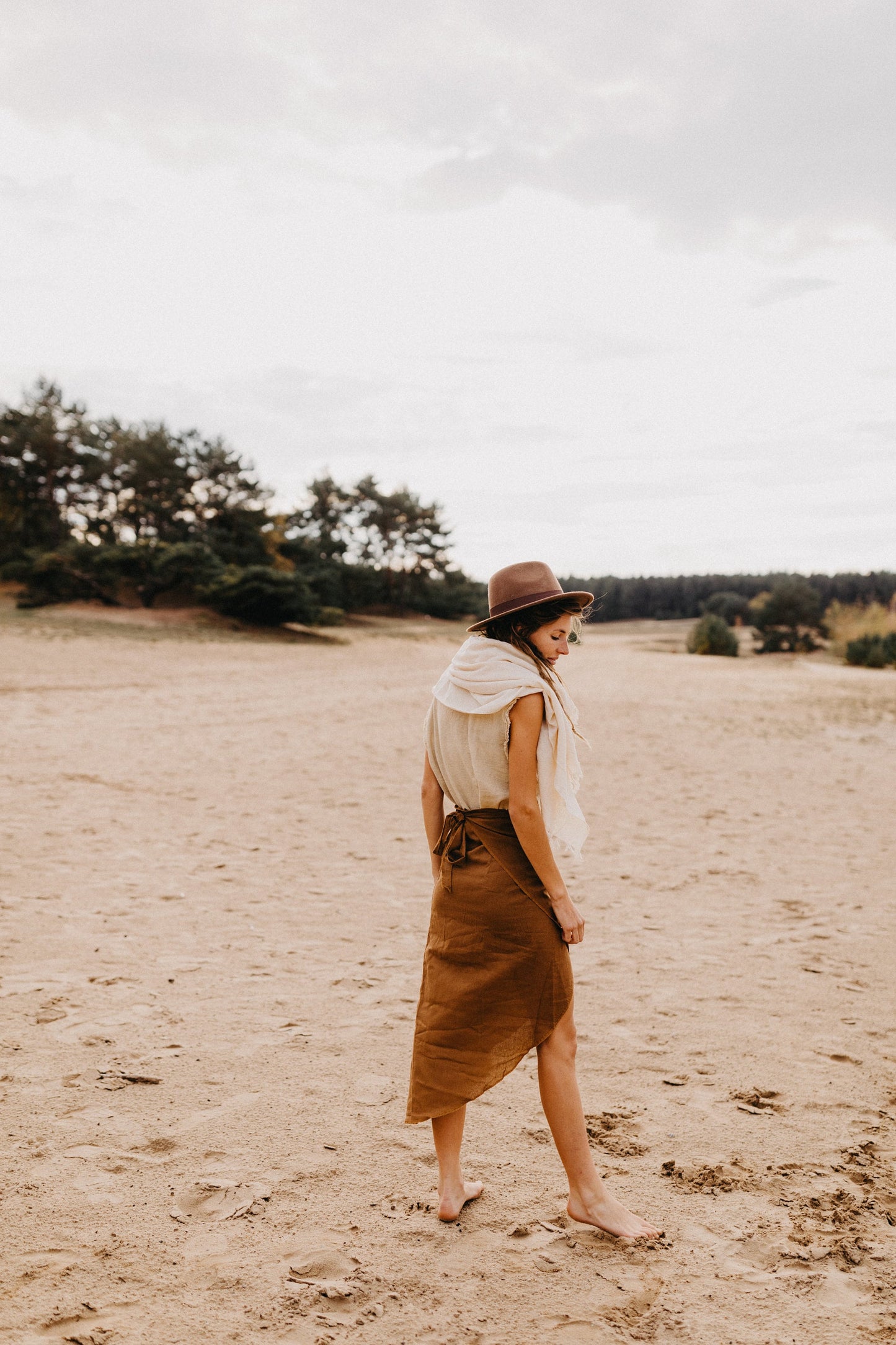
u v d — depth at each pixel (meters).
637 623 132.88
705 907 5.67
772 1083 3.19
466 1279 2.05
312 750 12.36
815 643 75.06
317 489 80.12
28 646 26.55
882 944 4.94
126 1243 2.15
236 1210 2.32
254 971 4.25
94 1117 2.79
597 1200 2.28
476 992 2.25
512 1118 2.93
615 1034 3.63
